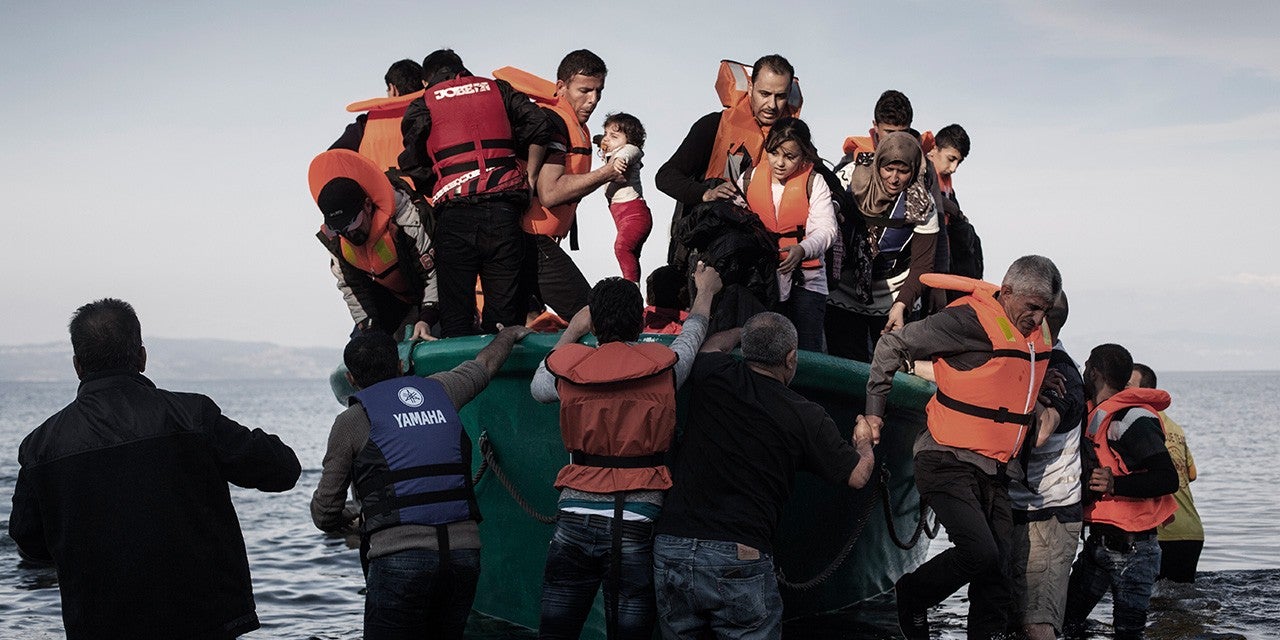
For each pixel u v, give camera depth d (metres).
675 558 4.13
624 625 4.22
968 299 4.75
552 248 5.81
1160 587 6.82
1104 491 5.20
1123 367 5.47
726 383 4.27
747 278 5.06
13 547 9.56
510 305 5.57
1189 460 6.98
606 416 4.16
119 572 3.71
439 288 5.54
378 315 5.83
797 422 4.20
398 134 5.95
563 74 6.02
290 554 9.49
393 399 4.22
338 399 6.82
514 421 5.18
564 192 5.49
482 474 5.44
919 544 6.80
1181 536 6.86
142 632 3.73
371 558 4.11
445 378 4.46
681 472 4.27
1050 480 5.06
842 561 5.55
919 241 5.78
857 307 6.09
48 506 3.75
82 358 3.90
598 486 4.16
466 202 5.40
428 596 4.09
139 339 4.00
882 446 5.53
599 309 4.29
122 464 3.76
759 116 5.57
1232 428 39.25
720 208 5.07
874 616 5.86
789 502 5.17
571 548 4.21
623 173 5.47
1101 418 5.42
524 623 5.52
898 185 5.65
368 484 4.12
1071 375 5.04
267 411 87.12
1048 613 5.05
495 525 5.52
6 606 7.14
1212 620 5.91
